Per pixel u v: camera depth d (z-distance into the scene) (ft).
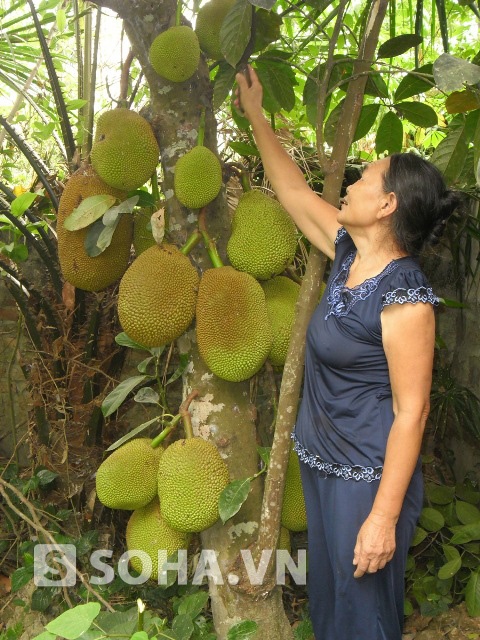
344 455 5.52
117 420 8.69
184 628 5.92
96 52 8.22
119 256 6.97
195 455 6.05
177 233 6.74
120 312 6.07
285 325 6.64
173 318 6.01
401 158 5.48
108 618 5.83
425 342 5.10
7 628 7.82
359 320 5.30
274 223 6.44
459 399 9.80
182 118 6.63
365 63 6.26
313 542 6.08
